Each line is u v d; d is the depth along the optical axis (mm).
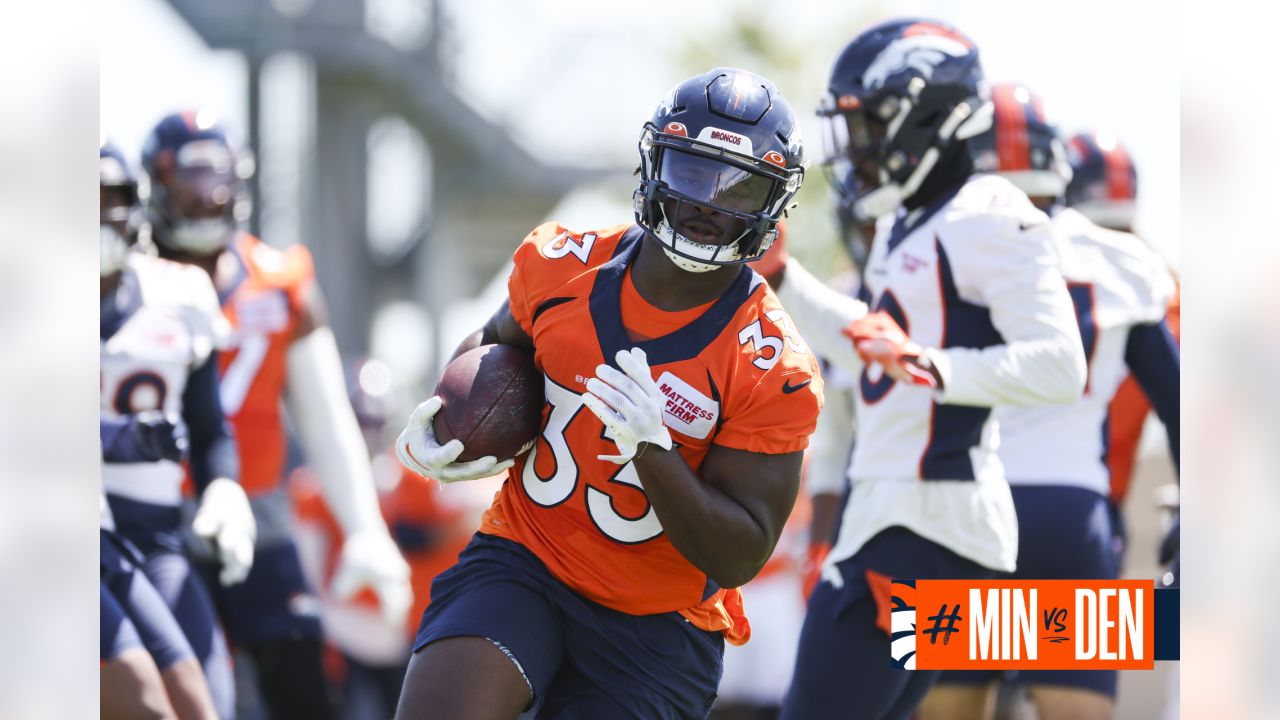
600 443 11484
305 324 20281
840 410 20391
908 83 14852
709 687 12281
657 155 11305
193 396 17562
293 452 31031
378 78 62031
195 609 17156
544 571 11797
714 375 11281
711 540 10922
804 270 16281
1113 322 16734
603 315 11539
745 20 55531
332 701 20828
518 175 70000
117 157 16031
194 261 19828
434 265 73062
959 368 14070
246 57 60062
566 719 11578
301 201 61469
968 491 14703
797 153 11438
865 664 14820
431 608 12055
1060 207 17609
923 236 14922
